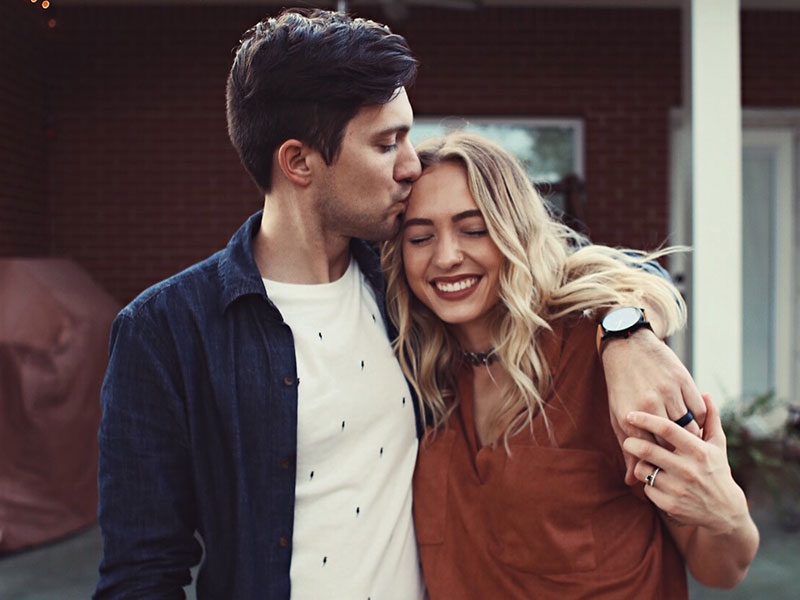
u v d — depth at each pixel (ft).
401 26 18.35
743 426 13.80
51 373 13.33
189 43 18.37
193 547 4.21
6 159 16.47
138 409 4.01
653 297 4.41
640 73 18.58
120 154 18.51
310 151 4.07
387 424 4.47
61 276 14.80
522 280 4.40
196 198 18.53
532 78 18.57
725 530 3.65
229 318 4.17
